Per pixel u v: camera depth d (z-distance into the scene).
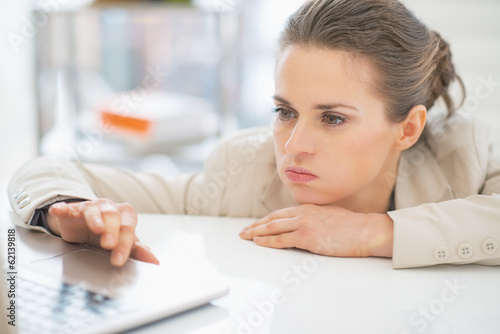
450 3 1.68
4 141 2.04
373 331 0.49
